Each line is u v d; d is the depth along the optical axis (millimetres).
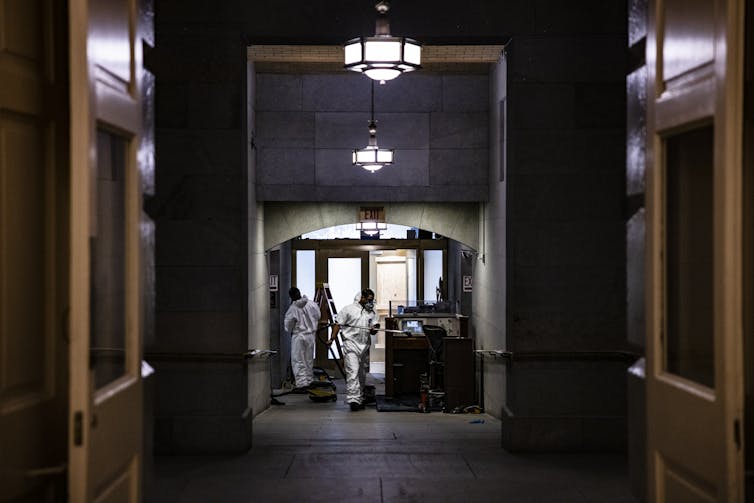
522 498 5602
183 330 7258
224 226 7281
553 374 7332
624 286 7336
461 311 13602
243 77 7320
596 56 7320
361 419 10508
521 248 7363
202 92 7273
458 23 7250
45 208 2943
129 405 3207
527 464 6715
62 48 3094
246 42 7410
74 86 2623
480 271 12148
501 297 10164
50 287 2982
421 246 16344
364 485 5941
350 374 11898
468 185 11336
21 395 2768
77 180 2615
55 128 3023
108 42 3000
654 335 3367
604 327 7348
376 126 11125
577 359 7328
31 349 2834
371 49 6375
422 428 9250
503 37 7301
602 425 7250
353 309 11961
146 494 3650
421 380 11867
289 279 16438
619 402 7320
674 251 3352
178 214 7285
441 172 11328
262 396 11695
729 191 2727
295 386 14633
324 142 11297
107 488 2963
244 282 7316
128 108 3270
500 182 10242
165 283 7277
